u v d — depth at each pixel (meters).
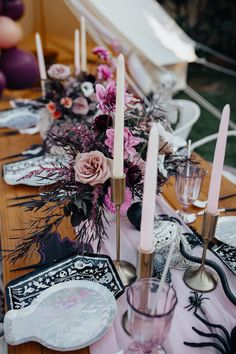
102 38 2.39
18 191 1.17
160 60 3.02
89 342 0.67
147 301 0.63
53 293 0.78
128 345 0.68
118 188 0.74
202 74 4.96
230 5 5.23
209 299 0.78
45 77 1.46
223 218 1.04
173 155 0.96
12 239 0.96
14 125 1.66
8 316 0.72
